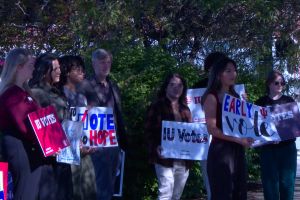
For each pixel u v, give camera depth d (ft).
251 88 37.17
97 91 29.48
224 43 39.14
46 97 25.12
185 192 35.27
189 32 40.09
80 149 27.81
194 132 30.22
